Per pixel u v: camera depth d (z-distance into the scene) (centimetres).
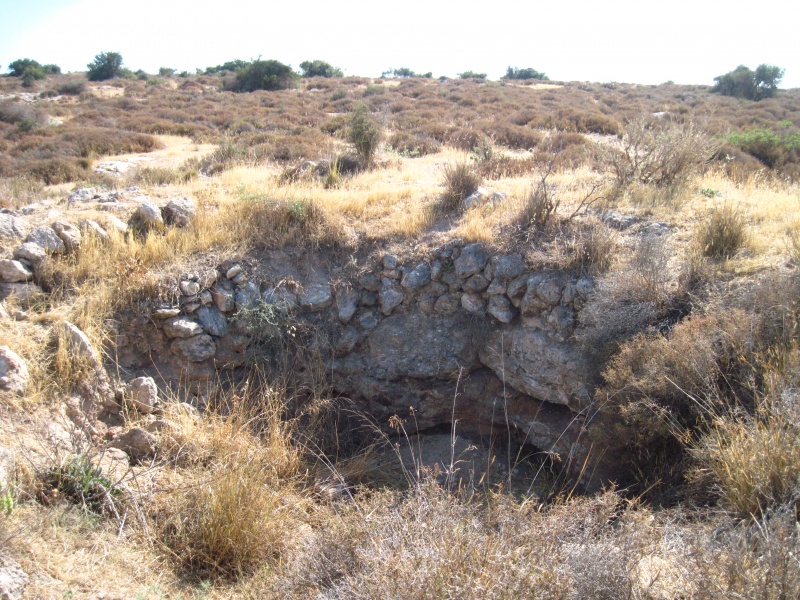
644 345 441
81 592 291
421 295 612
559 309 546
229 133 1855
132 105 2720
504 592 241
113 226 612
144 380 489
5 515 310
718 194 709
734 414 367
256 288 593
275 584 314
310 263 629
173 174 1044
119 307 539
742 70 3102
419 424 605
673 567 281
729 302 477
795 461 311
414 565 253
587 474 479
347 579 275
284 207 652
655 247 534
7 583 271
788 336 404
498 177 923
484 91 3014
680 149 748
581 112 2041
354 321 612
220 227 639
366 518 311
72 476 358
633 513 310
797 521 298
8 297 504
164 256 588
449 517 288
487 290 589
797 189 747
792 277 453
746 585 242
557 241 591
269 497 399
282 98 2903
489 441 597
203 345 556
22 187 1012
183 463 435
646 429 404
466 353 595
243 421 498
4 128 2030
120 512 364
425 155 1300
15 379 416
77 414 441
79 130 1803
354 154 1116
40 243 549
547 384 543
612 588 253
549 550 271
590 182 762
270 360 576
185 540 358
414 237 644
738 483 327
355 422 592
